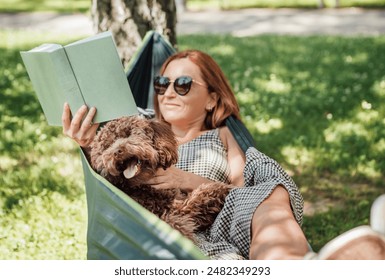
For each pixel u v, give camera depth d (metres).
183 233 2.79
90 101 2.88
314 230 4.74
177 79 3.55
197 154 3.46
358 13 17.72
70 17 17.12
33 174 5.59
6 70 10.12
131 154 2.69
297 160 6.11
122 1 5.20
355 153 6.29
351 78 9.60
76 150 6.36
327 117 7.48
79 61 2.83
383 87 8.86
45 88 2.98
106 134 2.85
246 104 8.09
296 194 2.86
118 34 5.26
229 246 2.77
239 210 2.77
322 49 12.34
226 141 3.62
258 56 11.59
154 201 2.91
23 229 4.52
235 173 3.50
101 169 2.81
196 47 12.43
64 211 4.84
